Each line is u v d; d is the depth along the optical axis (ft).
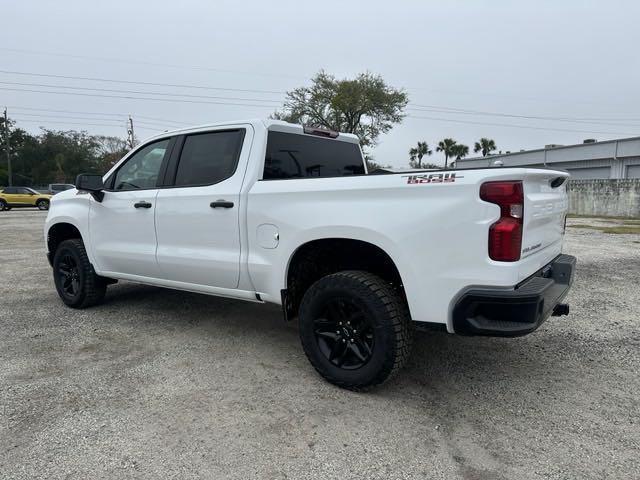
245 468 7.74
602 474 7.57
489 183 8.56
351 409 9.68
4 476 7.48
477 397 10.23
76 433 8.73
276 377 11.22
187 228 12.96
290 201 10.87
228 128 12.76
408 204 9.28
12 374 11.30
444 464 7.86
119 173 15.38
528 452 8.19
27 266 26.14
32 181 225.76
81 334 14.24
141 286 20.79
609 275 22.56
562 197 11.75
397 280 10.66
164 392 10.39
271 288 11.50
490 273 8.57
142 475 7.53
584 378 11.18
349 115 132.87
